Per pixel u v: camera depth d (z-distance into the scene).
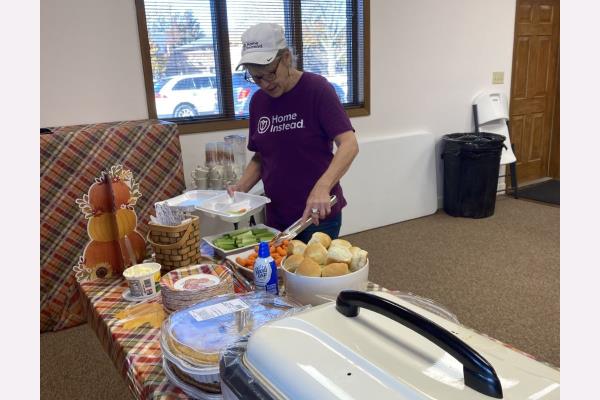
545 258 3.31
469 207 4.20
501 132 4.59
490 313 2.61
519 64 4.73
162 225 1.43
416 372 0.58
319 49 3.65
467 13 4.23
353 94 3.90
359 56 3.80
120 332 1.11
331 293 1.07
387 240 3.78
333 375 0.59
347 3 3.67
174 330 0.93
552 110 5.18
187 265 1.45
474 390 0.54
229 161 2.77
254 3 3.27
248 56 1.62
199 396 0.85
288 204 1.87
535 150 5.20
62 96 2.72
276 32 1.65
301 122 1.77
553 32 4.88
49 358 2.29
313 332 0.68
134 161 2.33
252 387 0.64
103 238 2.08
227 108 3.31
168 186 2.43
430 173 4.29
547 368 0.62
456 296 2.81
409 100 4.12
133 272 1.32
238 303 1.02
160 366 0.97
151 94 2.97
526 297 2.77
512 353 0.67
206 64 3.19
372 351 0.63
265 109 1.85
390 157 4.01
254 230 1.84
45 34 2.61
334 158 1.67
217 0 3.12
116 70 2.85
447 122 4.40
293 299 1.09
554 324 2.47
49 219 2.24
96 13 2.72
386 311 0.65
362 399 0.54
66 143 2.19
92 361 2.28
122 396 2.05
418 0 3.93
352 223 3.93
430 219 4.25
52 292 2.36
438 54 4.17
